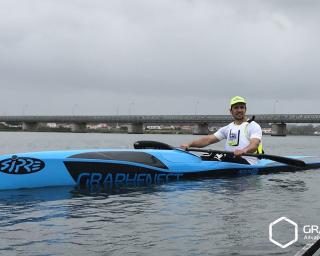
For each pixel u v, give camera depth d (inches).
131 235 216.2
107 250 193.0
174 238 211.3
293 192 346.9
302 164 457.1
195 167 426.6
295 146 1743.4
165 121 4872.0
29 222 239.5
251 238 211.2
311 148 1498.5
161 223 240.1
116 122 5280.5
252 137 450.0
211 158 464.4
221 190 354.6
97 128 6712.6
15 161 334.3
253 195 331.9
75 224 237.0
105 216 256.7
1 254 185.8
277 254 188.1
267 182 404.8
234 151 438.3
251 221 244.4
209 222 242.4
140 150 409.7
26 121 5846.5
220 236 214.4
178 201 304.5
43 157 347.3
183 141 2485.2
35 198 305.3
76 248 195.3
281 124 4532.5
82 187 354.0
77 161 360.2
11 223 236.8
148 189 355.6
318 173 483.5
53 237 211.8
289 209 277.0
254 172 469.1
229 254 188.2
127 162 384.5
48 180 347.6
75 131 5693.9
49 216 254.5
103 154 380.8
